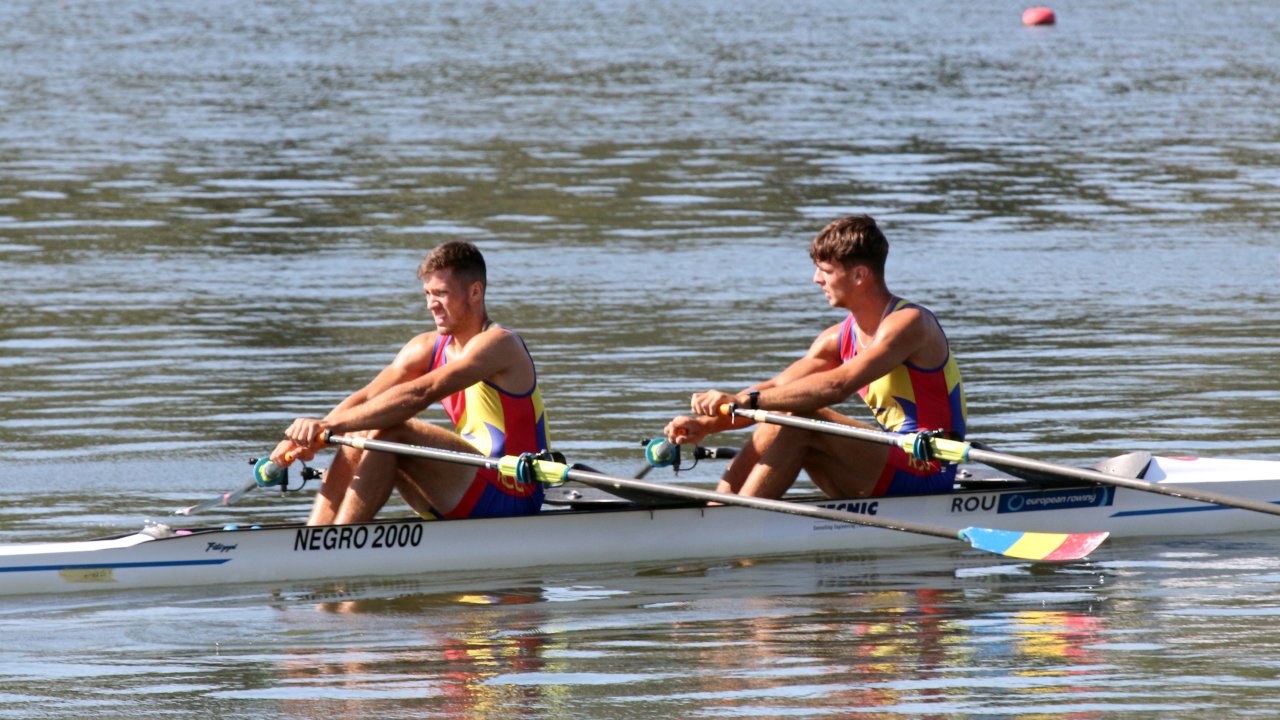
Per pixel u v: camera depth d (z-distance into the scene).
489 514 34.25
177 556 31.59
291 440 33.34
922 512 35.91
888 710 24.06
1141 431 44.97
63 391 49.19
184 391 49.22
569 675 25.81
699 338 57.06
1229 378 51.44
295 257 73.25
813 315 61.03
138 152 105.06
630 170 99.56
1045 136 117.19
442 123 121.12
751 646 27.42
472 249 33.56
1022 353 55.00
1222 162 105.50
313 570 32.31
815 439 35.84
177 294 64.44
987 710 24.02
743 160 103.69
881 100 137.00
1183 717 23.72
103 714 24.12
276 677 25.81
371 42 184.12
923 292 66.00
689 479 40.84
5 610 29.91
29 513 36.59
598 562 33.97
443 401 35.38
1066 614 29.36
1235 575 32.47
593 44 184.88
